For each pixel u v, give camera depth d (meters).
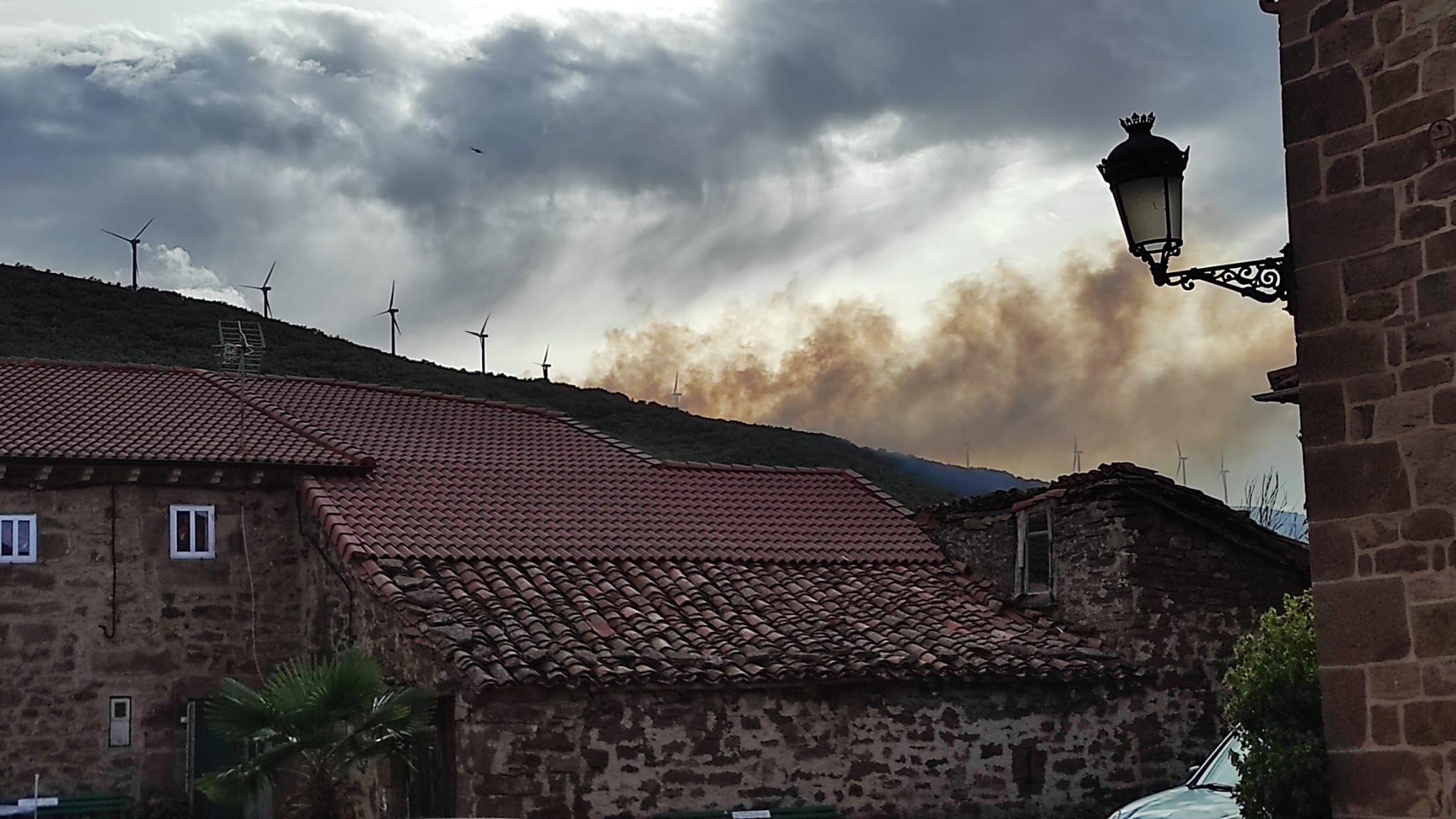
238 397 23.22
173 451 20.08
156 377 23.91
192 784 19.47
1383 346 8.51
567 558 19.53
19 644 19.02
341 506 19.78
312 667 16.33
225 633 20.08
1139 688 19.09
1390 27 8.62
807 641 18.11
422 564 18.62
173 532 20.03
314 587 19.98
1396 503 8.38
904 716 17.89
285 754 13.94
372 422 24.11
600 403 69.25
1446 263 8.28
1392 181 8.55
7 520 19.19
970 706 18.23
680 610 18.69
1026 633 19.56
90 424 20.72
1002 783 18.20
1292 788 8.95
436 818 16.14
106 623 19.47
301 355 64.00
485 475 22.22
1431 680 8.16
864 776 17.55
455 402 26.25
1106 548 19.59
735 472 24.55
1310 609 10.21
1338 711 8.56
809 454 65.62
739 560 20.72
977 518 21.88
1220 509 19.64
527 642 16.62
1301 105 8.98
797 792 17.19
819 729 17.47
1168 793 11.39
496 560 19.05
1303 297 8.87
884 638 18.61
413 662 16.97
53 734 18.98
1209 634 19.61
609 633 17.45
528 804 15.84
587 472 23.23
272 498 20.69
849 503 23.94
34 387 22.12
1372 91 8.68
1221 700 19.50
